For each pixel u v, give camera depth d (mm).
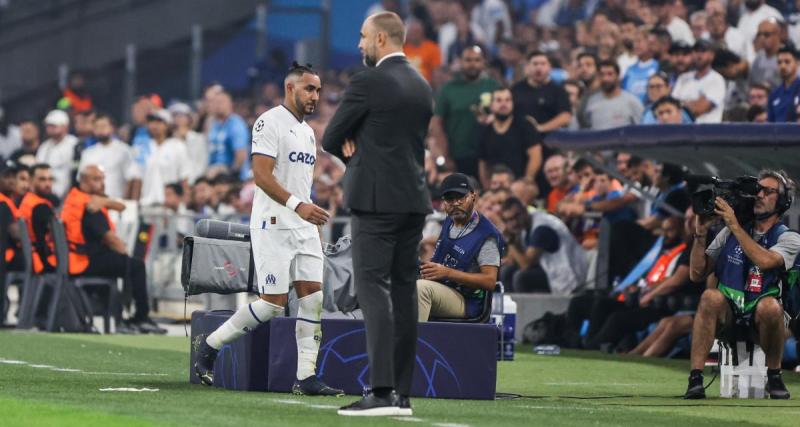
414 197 21453
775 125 35188
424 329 25594
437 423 20094
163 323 55844
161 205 67938
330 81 75188
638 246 45531
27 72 91500
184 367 32844
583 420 21531
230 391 25906
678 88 51469
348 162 21734
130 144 70812
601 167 44406
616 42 57594
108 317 48844
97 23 89500
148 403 22500
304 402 23484
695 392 26672
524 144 55094
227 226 28000
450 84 58469
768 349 27156
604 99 54031
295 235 25484
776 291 27062
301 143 25859
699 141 36406
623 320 42469
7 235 50438
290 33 82062
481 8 72250
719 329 27312
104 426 18734
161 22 87438
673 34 56469
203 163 70688
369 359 21438
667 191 43594
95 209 48438
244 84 83312
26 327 49281
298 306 25594
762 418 22875
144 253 51562
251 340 26047
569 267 47719
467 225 28344
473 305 28141
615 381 31734
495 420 21016
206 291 27297
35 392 24484
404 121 21438
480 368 25594
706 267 27734
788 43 49938
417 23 71562
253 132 25750
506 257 49188
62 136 67562
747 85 51219
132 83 82062
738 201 27203
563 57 65875
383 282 21469
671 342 39938
